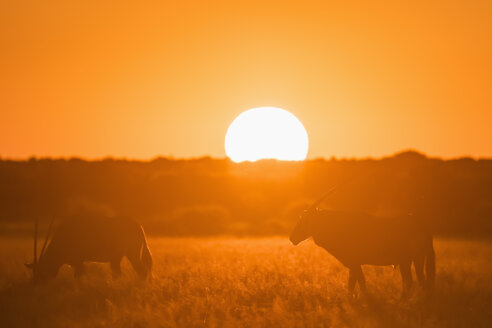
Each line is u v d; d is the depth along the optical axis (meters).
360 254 54.38
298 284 58.22
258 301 53.28
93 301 52.12
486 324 44.00
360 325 43.16
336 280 60.03
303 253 86.75
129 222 61.56
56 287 59.31
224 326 43.28
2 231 154.50
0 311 49.31
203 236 146.50
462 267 70.31
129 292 54.56
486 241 119.69
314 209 55.47
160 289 55.28
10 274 68.00
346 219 54.69
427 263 54.03
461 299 51.50
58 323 45.38
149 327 43.69
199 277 62.31
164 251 93.62
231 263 74.44
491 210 175.00
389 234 54.00
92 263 73.69
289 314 46.53
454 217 170.12
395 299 52.06
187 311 47.91
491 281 60.06
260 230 163.12
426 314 46.72
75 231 61.12
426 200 187.00
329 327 43.81
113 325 44.56
